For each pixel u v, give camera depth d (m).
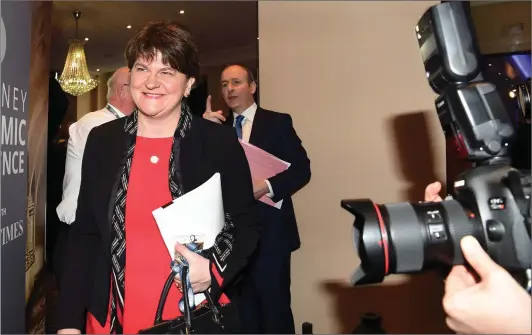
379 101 2.30
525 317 0.54
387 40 2.30
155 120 1.01
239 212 1.00
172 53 0.96
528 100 0.87
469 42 0.75
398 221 0.72
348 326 2.31
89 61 2.25
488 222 0.70
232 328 0.94
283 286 1.85
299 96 2.34
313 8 2.32
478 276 0.68
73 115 2.23
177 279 0.91
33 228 1.86
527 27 1.98
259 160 1.77
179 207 0.90
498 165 0.74
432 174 2.25
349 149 2.32
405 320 2.26
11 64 1.24
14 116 1.26
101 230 0.96
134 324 0.94
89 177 1.00
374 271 0.72
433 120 2.26
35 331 1.83
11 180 1.24
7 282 1.21
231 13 2.30
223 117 2.05
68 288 0.96
